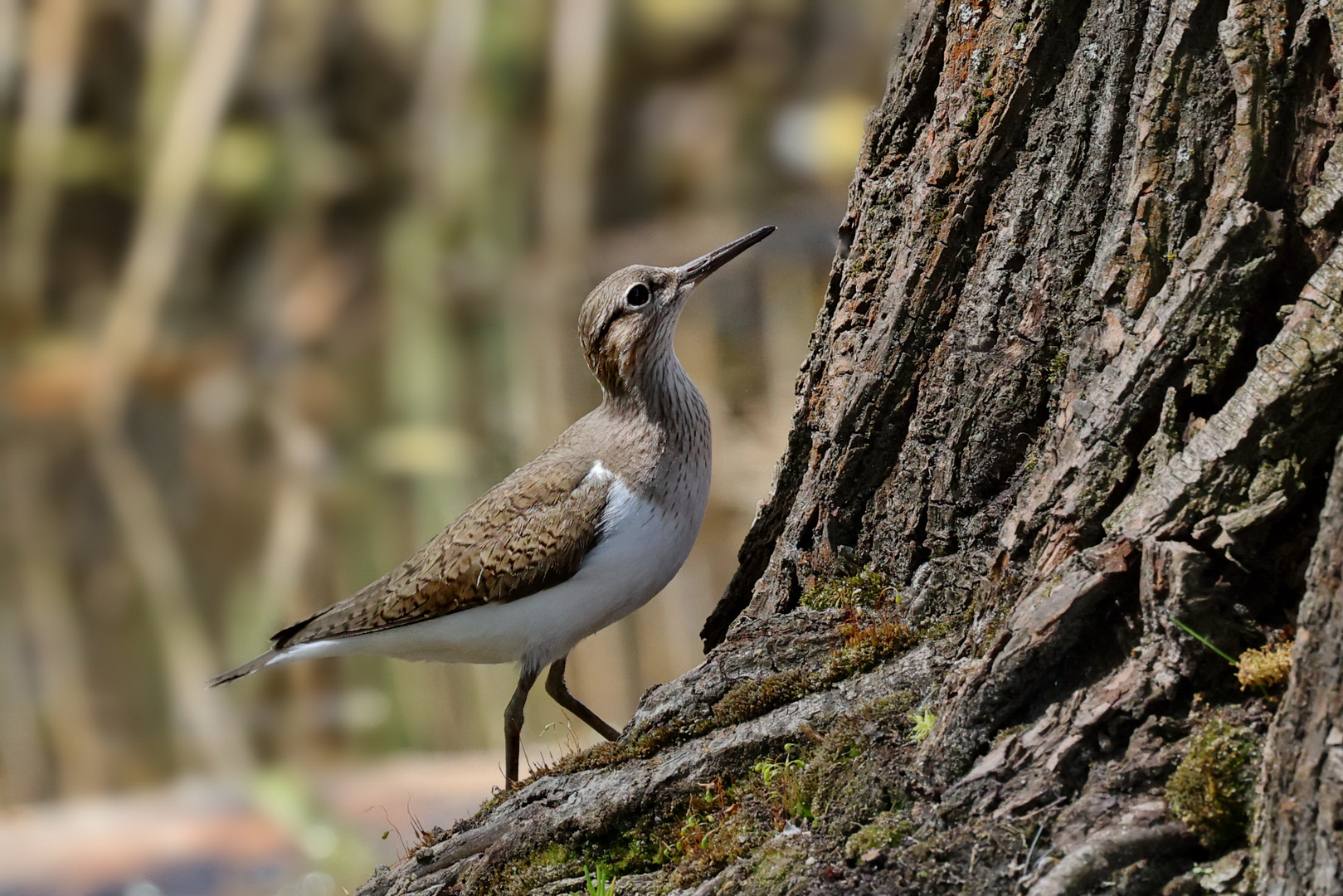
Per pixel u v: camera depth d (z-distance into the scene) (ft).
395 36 99.09
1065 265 25.46
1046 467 24.49
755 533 30.96
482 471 67.67
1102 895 20.56
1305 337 20.66
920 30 27.45
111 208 95.45
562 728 48.06
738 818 24.40
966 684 22.68
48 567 65.92
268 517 67.41
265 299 91.40
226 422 79.00
